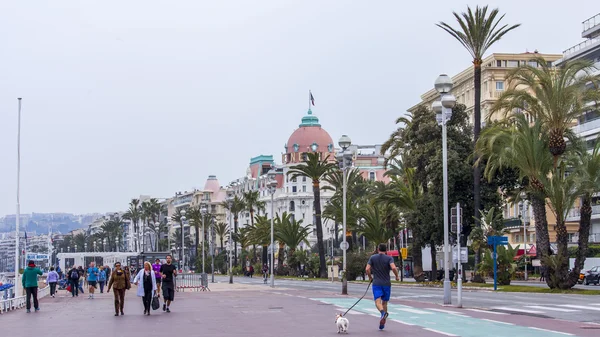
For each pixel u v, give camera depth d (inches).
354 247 3693.4
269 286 2348.7
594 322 865.5
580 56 3125.0
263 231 4333.2
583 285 2442.2
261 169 7834.6
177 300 1434.5
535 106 1747.0
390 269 751.1
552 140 1720.0
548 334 714.2
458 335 703.7
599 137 1729.8
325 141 6983.3
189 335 735.1
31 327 879.7
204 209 4023.1
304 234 4069.9
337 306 1161.4
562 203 1729.8
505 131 1818.4
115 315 1057.5
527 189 1854.1
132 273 2955.2
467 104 4259.4
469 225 2427.4
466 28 2188.7
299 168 3280.0
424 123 2493.8
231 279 2815.0
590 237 3186.5
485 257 2160.4
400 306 1149.7
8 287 1346.0
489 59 3981.3
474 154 1995.6
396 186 2810.0
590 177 1691.7
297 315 980.6
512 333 724.7
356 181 4252.0
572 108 1702.8
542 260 1780.3
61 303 1478.8
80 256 4771.2
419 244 2541.8
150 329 818.8
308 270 3929.6
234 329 792.9
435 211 2402.8
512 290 1831.9
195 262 6466.5
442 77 1229.1
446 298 1181.1
